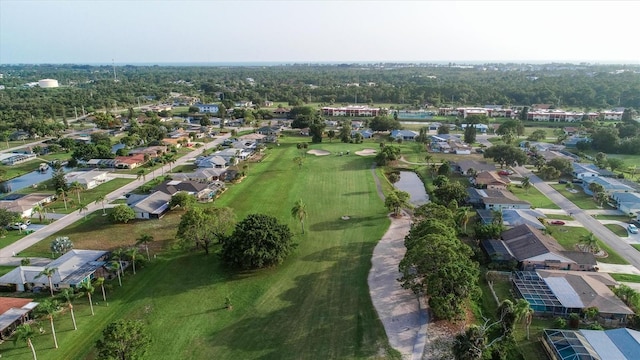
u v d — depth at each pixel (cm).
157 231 10031
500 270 8081
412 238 8181
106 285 7556
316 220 10662
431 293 6362
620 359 5356
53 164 15888
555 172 14288
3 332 6141
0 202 11175
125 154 17275
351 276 7912
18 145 19612
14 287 7494
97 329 6406
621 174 14338
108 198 12394
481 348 5409
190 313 6819
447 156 17788
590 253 8362
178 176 14038
